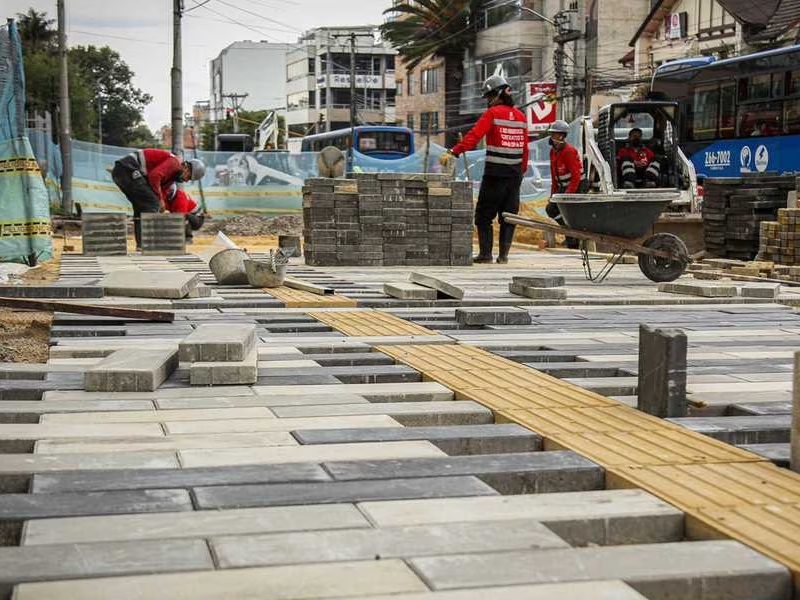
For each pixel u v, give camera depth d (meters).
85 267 12.95
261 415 4.46
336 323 7.45
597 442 4.02
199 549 2.76
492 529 2.95
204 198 31.98
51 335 6.61
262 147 53.88
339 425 4.29
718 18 40.91
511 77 53.47
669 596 2.61
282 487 3.36
